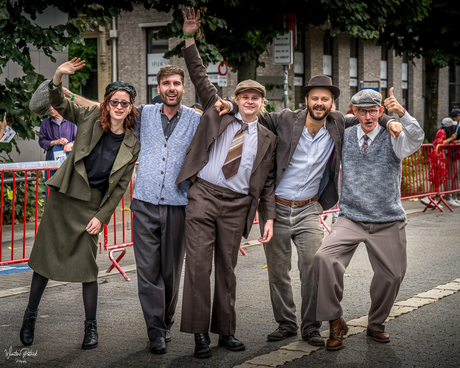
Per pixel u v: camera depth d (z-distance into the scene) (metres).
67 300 5.64
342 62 26.20
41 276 4.37
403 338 4.38
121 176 4.30
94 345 4.30
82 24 9.76
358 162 4.34
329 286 4.14
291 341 4.41
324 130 4.36
